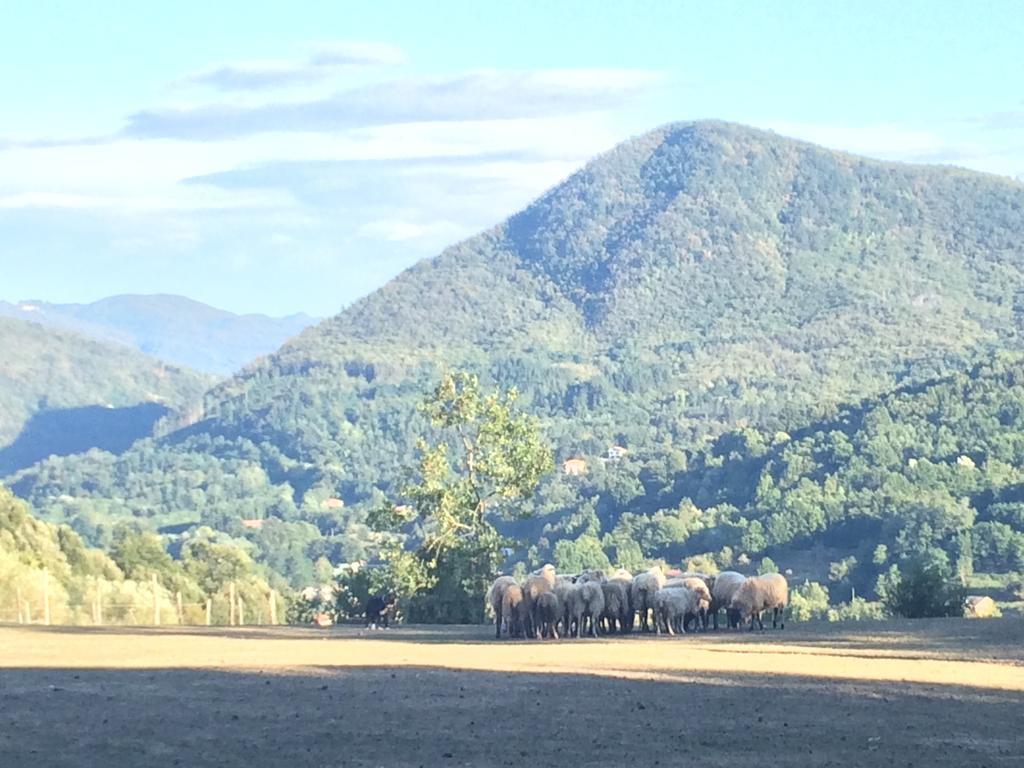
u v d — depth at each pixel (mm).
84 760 17703
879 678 28031
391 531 70875
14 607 70188
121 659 30375
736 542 175875
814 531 171500
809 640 38156
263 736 19656
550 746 19453
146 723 20438
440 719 21422
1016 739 20984
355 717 21406
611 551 179250
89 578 92625
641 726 21266
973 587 137250
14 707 21625
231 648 34500
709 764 18453
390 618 55188
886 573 145625
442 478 69938
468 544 67562
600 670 28734
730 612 44469
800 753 19391
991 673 29469
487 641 39438
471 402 69938
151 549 112750
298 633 44938
